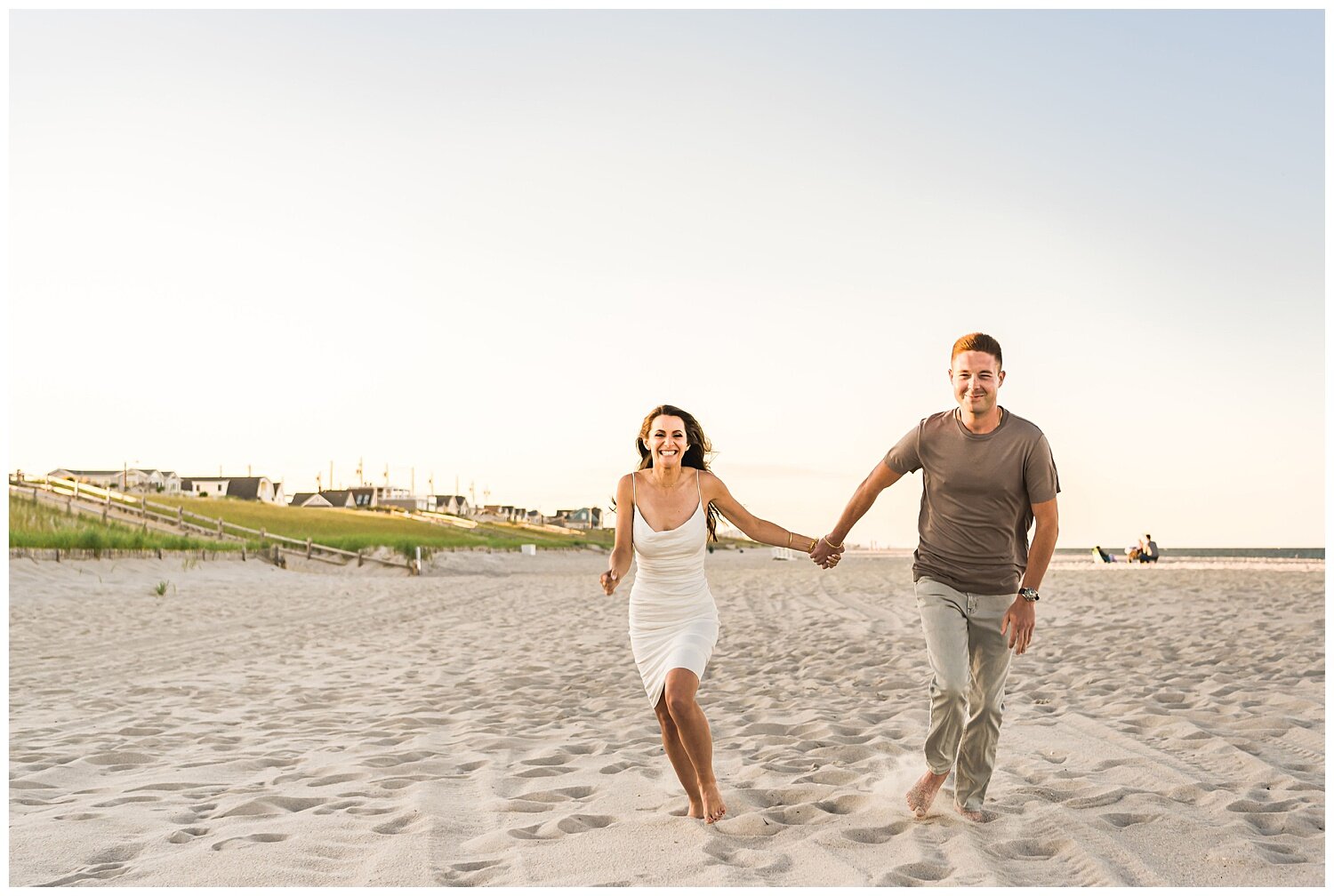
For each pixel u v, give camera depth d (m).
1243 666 8.55
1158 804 4.28
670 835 3.96
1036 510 4.09
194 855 3.75
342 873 3.53
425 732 6.62
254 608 17.92
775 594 20.03
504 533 94.19
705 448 4.59
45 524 29.14
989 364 4.07
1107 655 9.52
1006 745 5.74
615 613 16.78
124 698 8.16
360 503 129.25
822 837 3.83
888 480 4.42
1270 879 3.33
